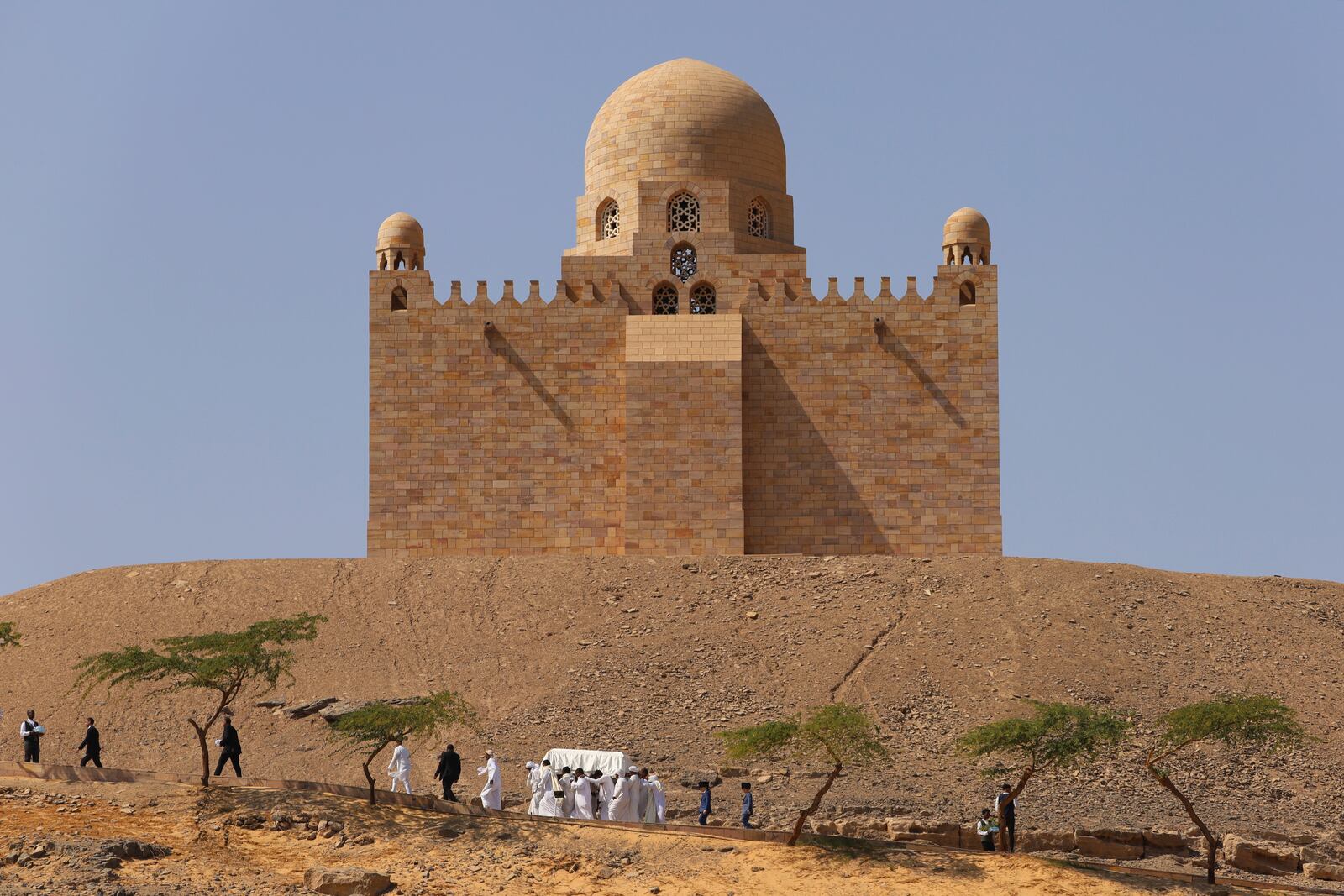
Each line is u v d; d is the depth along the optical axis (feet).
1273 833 165.99
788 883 146.51
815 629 209.46
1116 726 155.94
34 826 149.89
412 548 239.71
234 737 167.63
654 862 149.48
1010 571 222.69
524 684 200.03
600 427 241.14
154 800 157.89
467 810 160.25
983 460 239.91
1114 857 162.30
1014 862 150.92
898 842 156.56
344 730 162.40
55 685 199.93
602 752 169.58
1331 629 213.25
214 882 140.56
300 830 153.69
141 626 213.05
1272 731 162.50
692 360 238.68
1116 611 213.46
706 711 192.24
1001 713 190.49
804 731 153.58
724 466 236.63
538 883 145.07
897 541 239.09
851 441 240.73
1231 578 226.58
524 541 239.50
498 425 241.55
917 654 202.49
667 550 235.40
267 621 172.55
